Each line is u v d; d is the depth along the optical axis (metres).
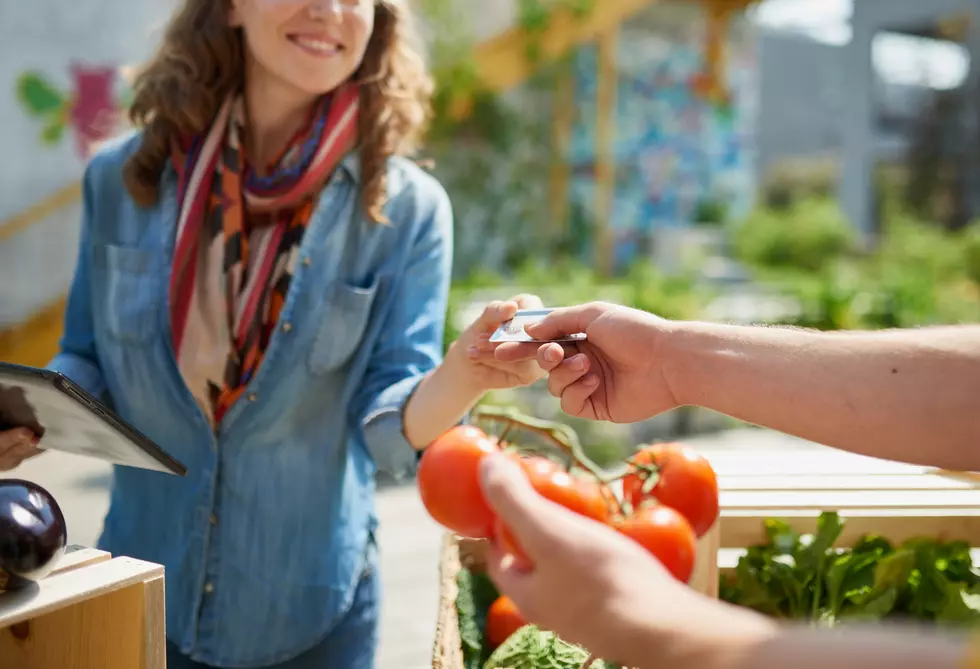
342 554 1.76
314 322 1.69
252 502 1.70
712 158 12.66
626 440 5.68
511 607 1.68
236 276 1.69
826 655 0.61
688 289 8.43
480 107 10.07
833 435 1.08
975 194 15.80
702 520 1.41
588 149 10.78
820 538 1.82
